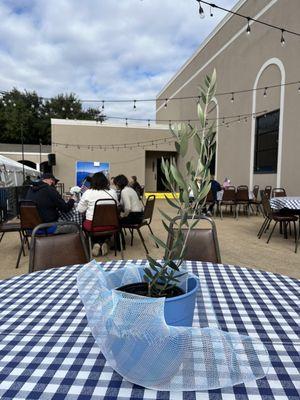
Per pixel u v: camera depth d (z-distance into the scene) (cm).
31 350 73
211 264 146
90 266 91
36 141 2794
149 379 59
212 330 64
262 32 798
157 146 1463
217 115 1073
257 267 336
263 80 803
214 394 58
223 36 1022
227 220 697
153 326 58
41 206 332
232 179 979
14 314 93
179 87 1516
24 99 2838
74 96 3033
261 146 827
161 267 71
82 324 86
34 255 153
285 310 95
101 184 348
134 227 394
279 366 66
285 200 436
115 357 61
